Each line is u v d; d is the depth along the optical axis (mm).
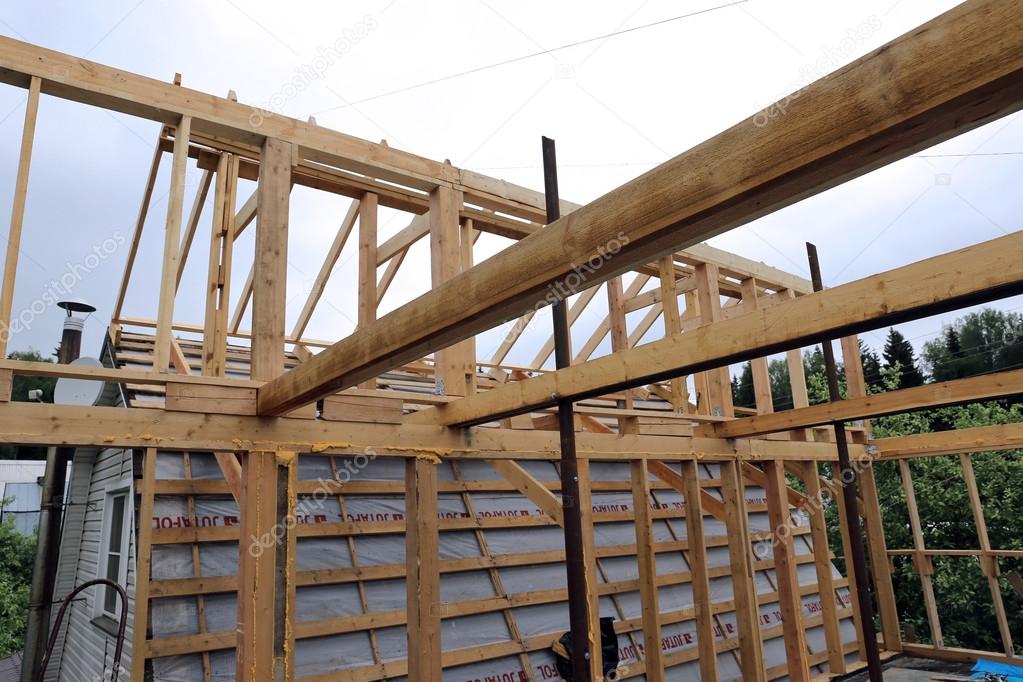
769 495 6621
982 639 11109
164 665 4156
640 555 5352
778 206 1357
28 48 3420
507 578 5934
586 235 1588
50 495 5949
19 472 17250
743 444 6434
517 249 1805
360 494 5668
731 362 3234
